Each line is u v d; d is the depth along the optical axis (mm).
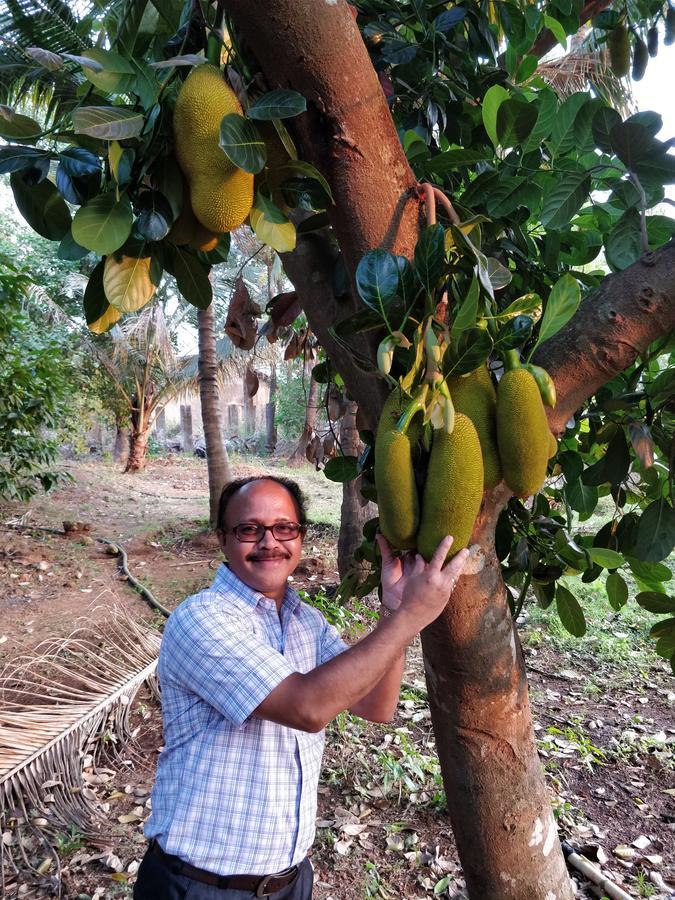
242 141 992
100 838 2836
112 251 1066
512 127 1573
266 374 17531
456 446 988
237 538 1489
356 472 2154
